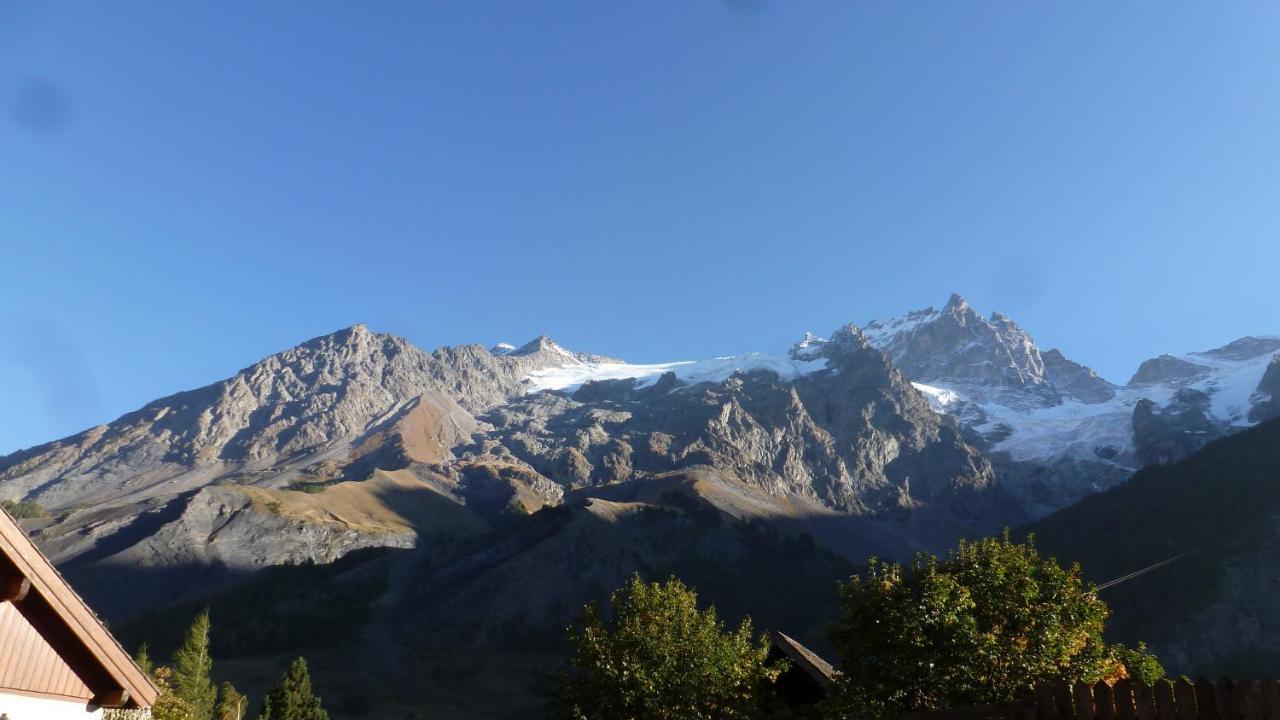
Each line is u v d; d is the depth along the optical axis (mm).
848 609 26109
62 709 15703
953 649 23078
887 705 23609
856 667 24891
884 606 24766
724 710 31672
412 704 181250
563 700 33656
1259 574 197125
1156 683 12672
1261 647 179000
